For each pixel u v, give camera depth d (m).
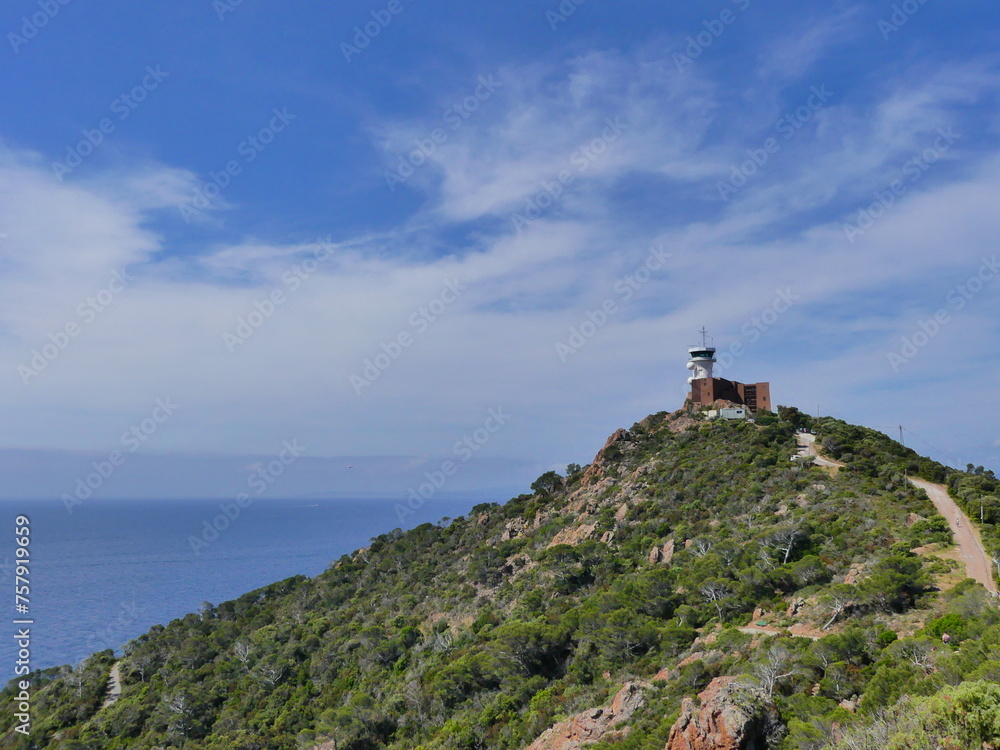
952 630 35.91
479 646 63.25
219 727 68.00
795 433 103.69
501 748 45.91
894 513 65.31
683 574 61.22
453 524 121.31
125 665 89.50
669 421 118.75
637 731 35.91
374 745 55.34
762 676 35.41
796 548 60.38
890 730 24.02
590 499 98.00
